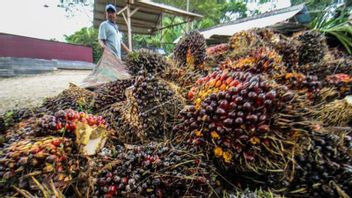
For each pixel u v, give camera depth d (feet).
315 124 2.79
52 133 2.79
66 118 2.91
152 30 37.88
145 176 2.46
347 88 4.42
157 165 2.52
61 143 2.59
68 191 2.53
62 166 2.47
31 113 4.58
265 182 2.78
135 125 3.46
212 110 2.72
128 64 5.67
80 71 36.63
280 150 2.57
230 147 2.66
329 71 5.25
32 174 2.28
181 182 2.45
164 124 3.33
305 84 3.78
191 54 6.24
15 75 28.94
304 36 6.76
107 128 3.31
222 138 2.67
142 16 32.12
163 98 3.43
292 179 2.65
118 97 4.91
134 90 3.54
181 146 2.93
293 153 2.58
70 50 43.42
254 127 2.53
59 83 20.36
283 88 2.62
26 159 2.29
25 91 16.08
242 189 2.85
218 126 2.67
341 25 10.92
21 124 3.98
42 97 13.06
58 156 2.47
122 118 3.69
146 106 3.43
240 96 2.61
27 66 31.45
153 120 3.36
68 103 4.87
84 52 45.65
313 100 3.84
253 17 22.07
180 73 4.18
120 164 2.57
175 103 3.39
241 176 2.93
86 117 3.11
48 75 29.27
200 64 6.28
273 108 2.55
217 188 2.73
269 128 2.54
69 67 39.34
